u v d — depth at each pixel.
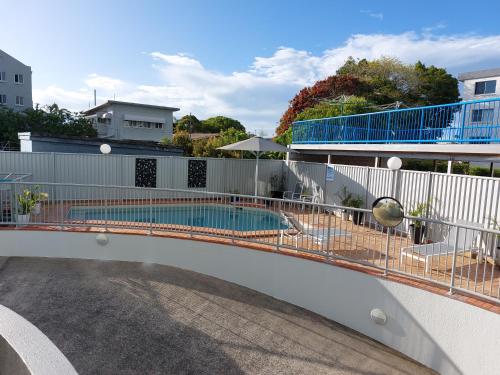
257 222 10.71
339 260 6.81
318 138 16.03
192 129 54.94
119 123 34.41
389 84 34.00
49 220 9.29
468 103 9.77
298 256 7.04
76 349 5.05
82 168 14.25
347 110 24.64
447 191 9.06
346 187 12.79
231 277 7.87
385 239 9.16
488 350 4.82
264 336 5.94
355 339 6.08
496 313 4.73
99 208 11.63
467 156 9.95
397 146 11.30
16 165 13.27
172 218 11.01
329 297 6.66
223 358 5.23
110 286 7.14
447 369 5.25
